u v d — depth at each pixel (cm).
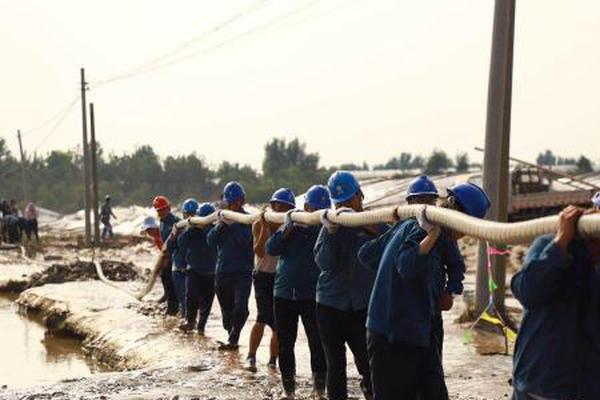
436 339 714
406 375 694
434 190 750
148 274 3119
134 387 1148
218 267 1457
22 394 1114
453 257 711
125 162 16425
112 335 1700
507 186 1703
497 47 1684
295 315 1061
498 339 1518
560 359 509
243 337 1627
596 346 507
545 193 5178
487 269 1683
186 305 1680
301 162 19112
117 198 15150
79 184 15625
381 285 704
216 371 1245
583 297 510
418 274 675
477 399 1070
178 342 1547
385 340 696
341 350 926
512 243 587
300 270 1040
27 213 5119
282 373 1074
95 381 1184
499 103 1684
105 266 3058
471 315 1727
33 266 3603
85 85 5647
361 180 7169
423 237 688
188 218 1717
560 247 502
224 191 1452
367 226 894
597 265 511
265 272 1247
